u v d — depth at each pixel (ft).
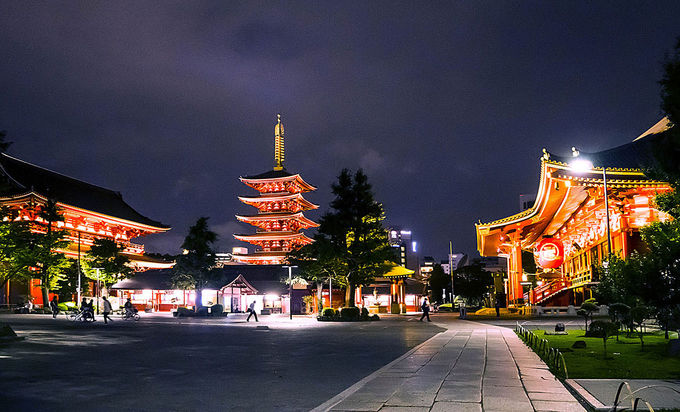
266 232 356.18
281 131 373.61
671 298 54.39
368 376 46.52
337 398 36.88
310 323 150.30
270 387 43.62
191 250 217.15
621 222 138.21
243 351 73.10
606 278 85.66
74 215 277.44
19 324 135.95
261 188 366.63
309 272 181.27
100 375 50.34
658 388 38.06
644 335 85.81
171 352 71.87
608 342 76.18
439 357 60.90
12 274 126.21
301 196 364.17
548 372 48.29
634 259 72.43
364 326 134.10
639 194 134.82
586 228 185.57
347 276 175.52
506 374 47.21
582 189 149.79
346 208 170.71
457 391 38.91
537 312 164.55
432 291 366.22
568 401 35.12
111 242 227.20
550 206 175.42
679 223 58.70
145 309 249.14
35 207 239.50
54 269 202.49
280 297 237.66
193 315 196.85
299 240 353.72
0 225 111.45
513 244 201.77
